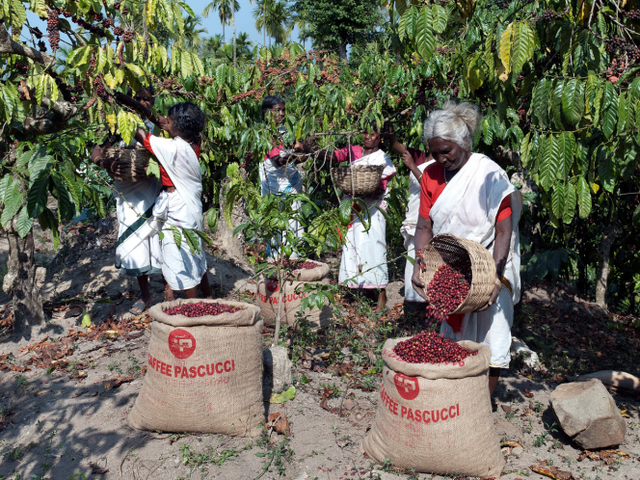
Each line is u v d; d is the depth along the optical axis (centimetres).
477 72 337
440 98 451
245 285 576
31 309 444
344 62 507
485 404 270
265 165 519
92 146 448
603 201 557
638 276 680
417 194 467
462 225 293
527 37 276
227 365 294
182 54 381
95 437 307
